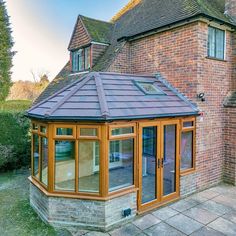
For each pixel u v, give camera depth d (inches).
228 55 382.6
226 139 384.8
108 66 422.9
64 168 259.3
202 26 334.6
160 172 299.3
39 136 285.0
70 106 257.6
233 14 387.5
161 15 411.2
